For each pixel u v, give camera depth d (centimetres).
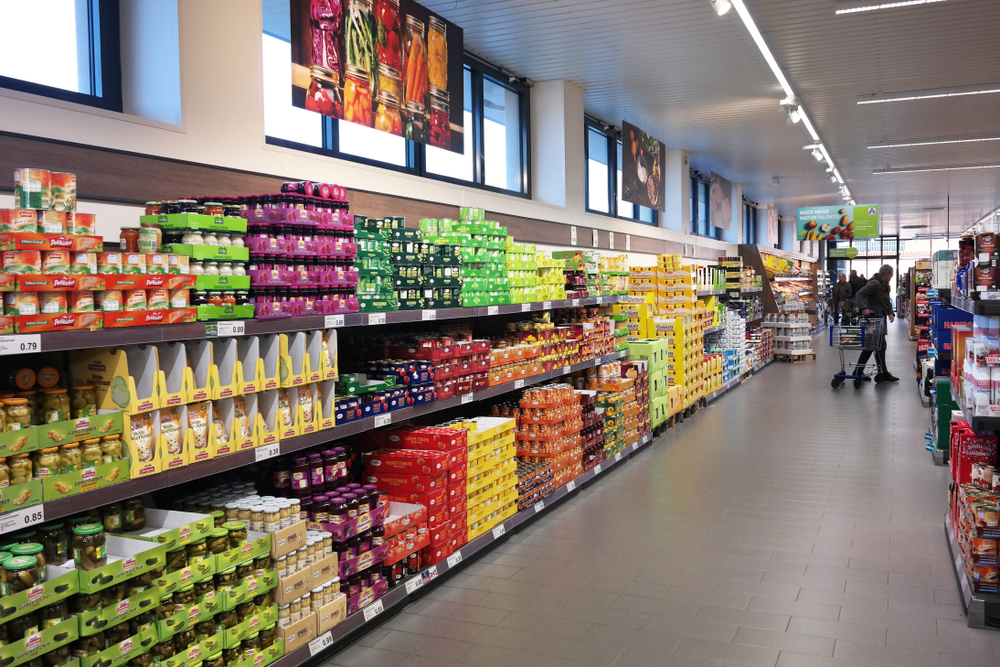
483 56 745
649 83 853
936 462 658
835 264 3631
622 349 750
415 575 389
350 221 364
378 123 488
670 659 321
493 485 470
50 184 247
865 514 519
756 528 493
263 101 423
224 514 311
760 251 1681
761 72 813
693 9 623
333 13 445
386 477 407
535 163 849
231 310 295
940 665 312
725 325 1212
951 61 782
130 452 258
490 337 616
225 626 278
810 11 637
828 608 369
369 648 335
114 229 336
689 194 1373
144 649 252
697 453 721
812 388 1148
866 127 1109
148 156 347
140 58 373
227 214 312
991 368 324
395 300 406
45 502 229
